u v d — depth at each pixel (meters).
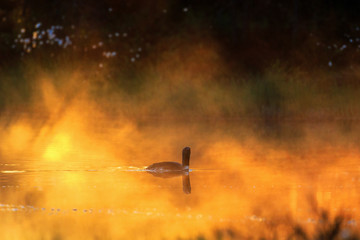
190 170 33.09
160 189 27.33
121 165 34.69
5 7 98.75
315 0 101.50
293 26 99.25
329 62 85.38
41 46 88.31
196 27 99.56
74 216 22.09
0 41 92.81
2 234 19.61
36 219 21.64
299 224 20.66
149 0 103.25
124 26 99.31
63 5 97.25
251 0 101.94
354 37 97.19
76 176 30.88
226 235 19.67
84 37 93.12
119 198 25.25
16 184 28.42
